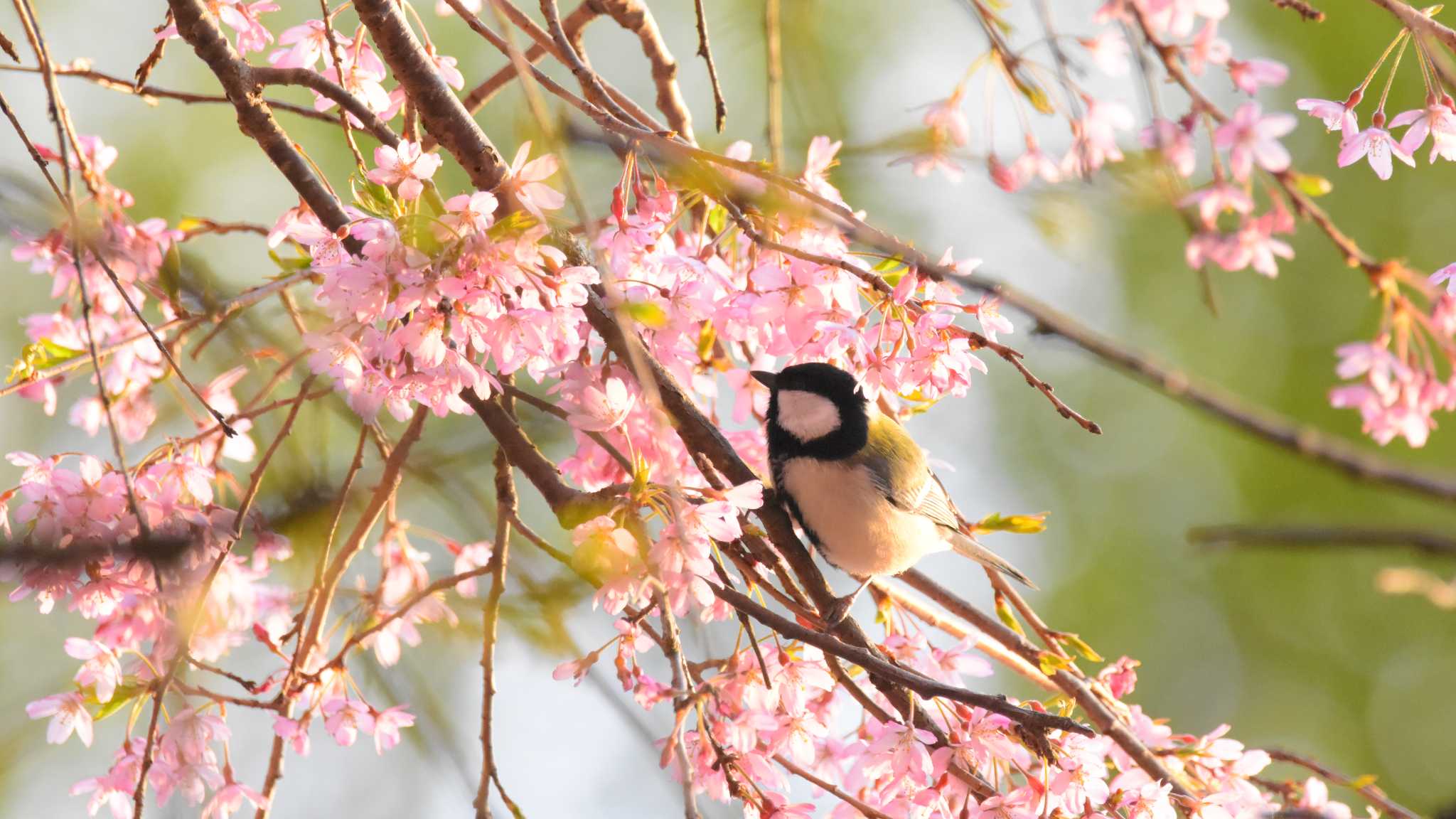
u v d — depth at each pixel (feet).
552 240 24.40
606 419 23.85
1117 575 57.93
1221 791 27.04
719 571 25.31
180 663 23.06
